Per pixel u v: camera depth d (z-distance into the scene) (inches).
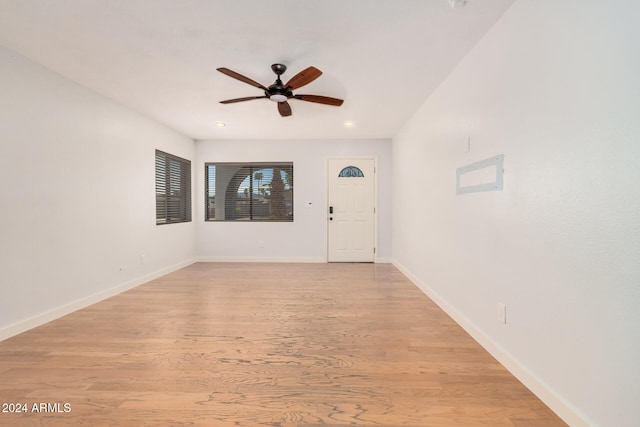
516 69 71.6
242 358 80.6
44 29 83.4
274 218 223.8
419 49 94.0
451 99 109.8
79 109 119.6
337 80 116.7
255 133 202.2
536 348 64.8
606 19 48.1
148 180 165.5
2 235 91.7
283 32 85.1
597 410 50.2
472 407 61.2
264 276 176.7
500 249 78.3
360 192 219.8
